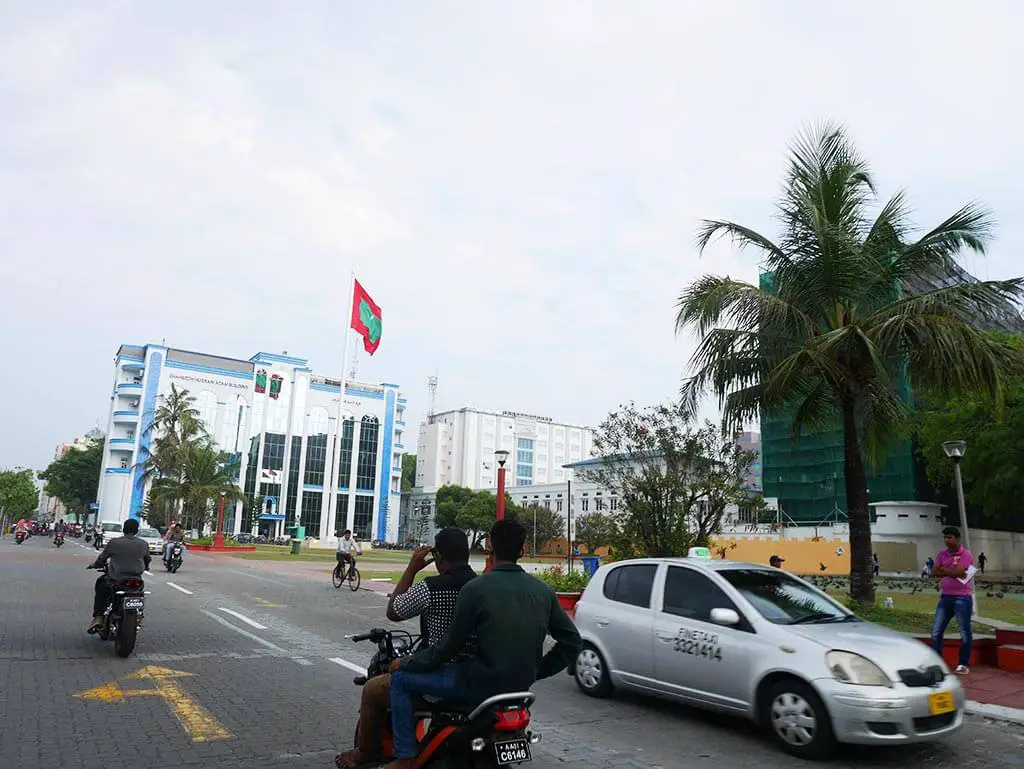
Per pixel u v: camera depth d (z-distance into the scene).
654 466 17.20
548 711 7.24
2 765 5.08
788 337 13.89
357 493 96.44
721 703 6.53
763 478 56.97
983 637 10.42
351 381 98.50
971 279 13.88
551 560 63.03
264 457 91.06
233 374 91.19
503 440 128.38
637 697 7.88
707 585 7.10
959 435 32.50
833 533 44.66
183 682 7.79
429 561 4.48
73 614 12.91
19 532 47.03
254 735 5.97
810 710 5.85
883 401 15.38
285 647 10.39
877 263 13.83
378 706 4.42
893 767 5.78
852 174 14.63
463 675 3.78
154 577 22.59
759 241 14.57
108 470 84.50
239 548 50.53
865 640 6.21
